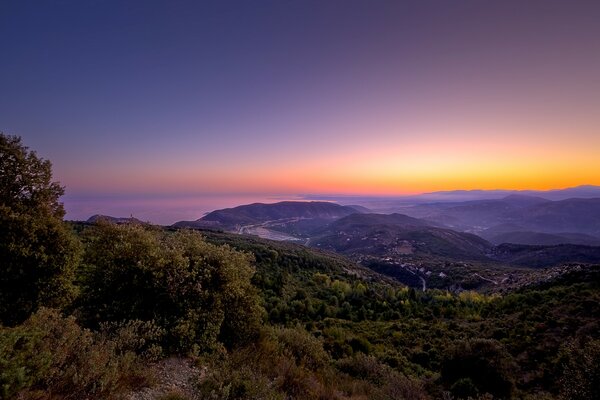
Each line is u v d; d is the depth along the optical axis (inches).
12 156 467.5
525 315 1284.4
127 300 360.2
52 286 441.4
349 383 413.1
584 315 1048.8
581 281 1727.4
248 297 445.7
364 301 2349.9
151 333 292.0
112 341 248.5
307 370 377.1
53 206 516.7
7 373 154.6
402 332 1455.5
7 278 404.5
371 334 1427.2
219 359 323.0
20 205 455.5
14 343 177.0
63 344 208.5
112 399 194.4
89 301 380.5
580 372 398.3
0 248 400.5
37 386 178.9
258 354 360.2
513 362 735.1
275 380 293.3
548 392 646.5
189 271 398.0
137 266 367.9
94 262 443.8
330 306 2004.2
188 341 326.0
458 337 1269.7
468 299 2623.0
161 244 435.8
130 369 235.1
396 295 2810.0
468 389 585.3
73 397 182.7
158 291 367.2
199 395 228.1
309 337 500.4
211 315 367.9
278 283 2050.9
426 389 596.1
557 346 885.8
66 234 482.9
